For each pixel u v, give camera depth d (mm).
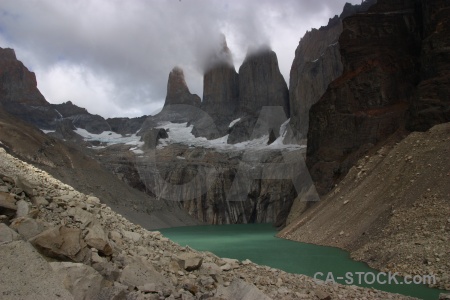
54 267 7641
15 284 6422
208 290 10375
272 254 29766
